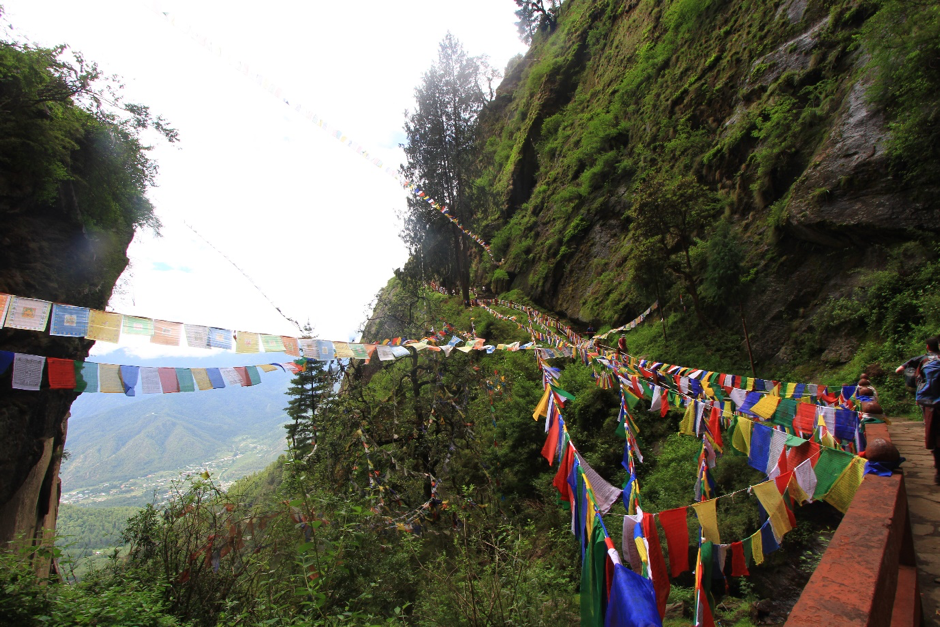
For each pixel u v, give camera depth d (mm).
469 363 14305
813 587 1597
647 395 8000
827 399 8070
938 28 9898
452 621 5184
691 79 20469
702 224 15602
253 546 6348
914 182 10656
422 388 15016
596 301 20672
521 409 13898
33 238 12250
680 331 15102
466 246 35688
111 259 15102
